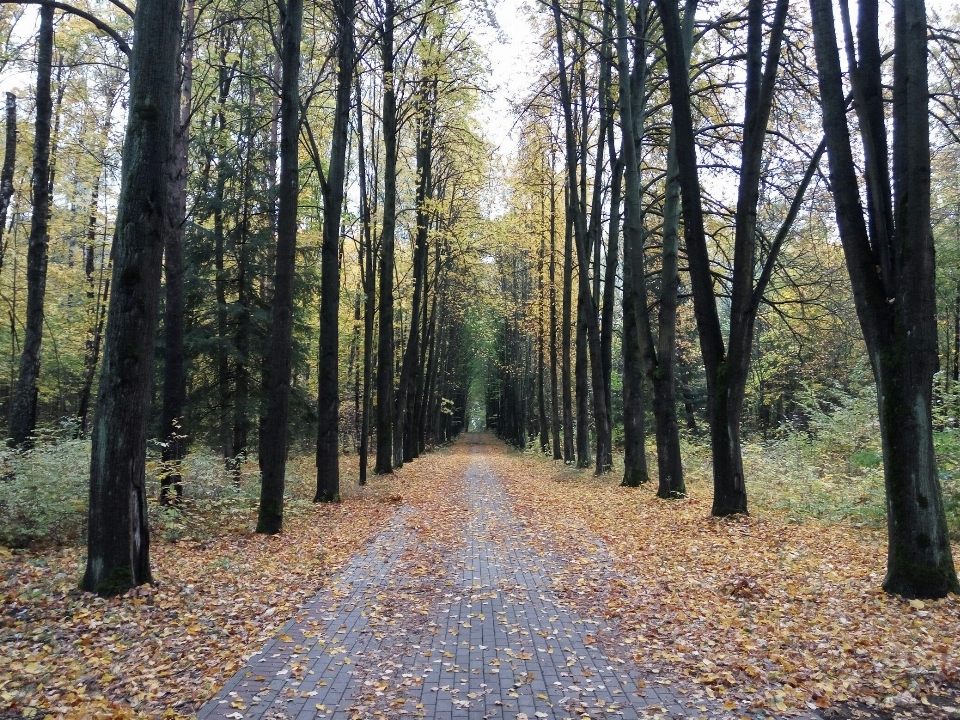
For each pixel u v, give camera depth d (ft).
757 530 31.60
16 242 70.49
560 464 88.17
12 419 39.45
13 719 13.00
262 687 15.23
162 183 22.39
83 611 19.20
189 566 26.32
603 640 18.58
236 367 53.72
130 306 21.79
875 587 21.12
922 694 14.11
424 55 54.39
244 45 59.57
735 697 14.47
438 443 167.02
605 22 58.59
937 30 26.50
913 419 20.33
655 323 82.17
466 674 16.07
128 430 21.79
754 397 101.81
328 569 27.71
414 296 87.76
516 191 81.82
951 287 67.92
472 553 31.35
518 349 149.79
